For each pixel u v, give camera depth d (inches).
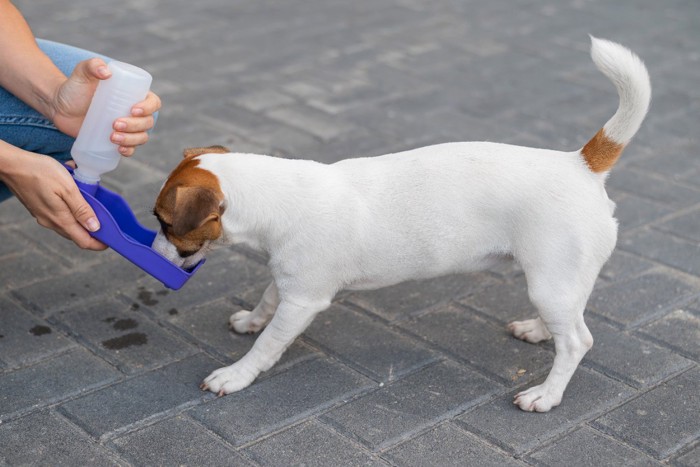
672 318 95.7
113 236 88.3
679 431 86.7
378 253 89.0
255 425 87.0
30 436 85.7
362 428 86.9
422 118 122.4
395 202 88.6
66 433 86.0
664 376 90.8
